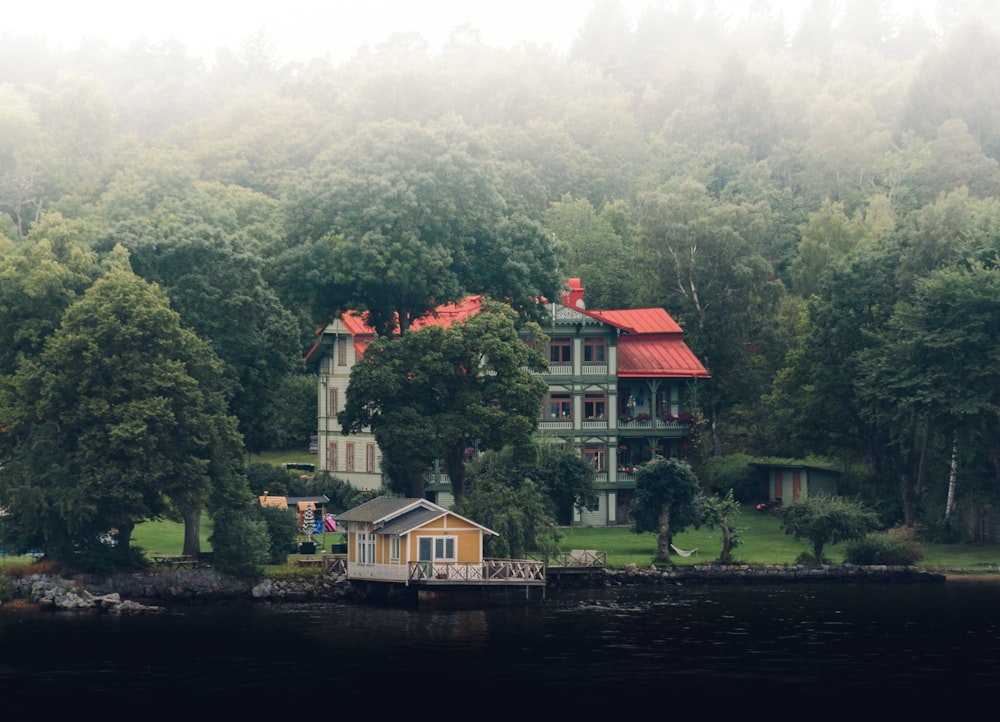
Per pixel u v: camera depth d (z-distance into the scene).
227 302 104.38
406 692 67.62
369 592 95.31
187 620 86.81
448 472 112.25
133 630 83.06
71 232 105.19
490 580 91.88
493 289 115.88
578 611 90.81
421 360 105.56
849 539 109.12
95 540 94.75
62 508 90.94
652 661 74.69
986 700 66.38
